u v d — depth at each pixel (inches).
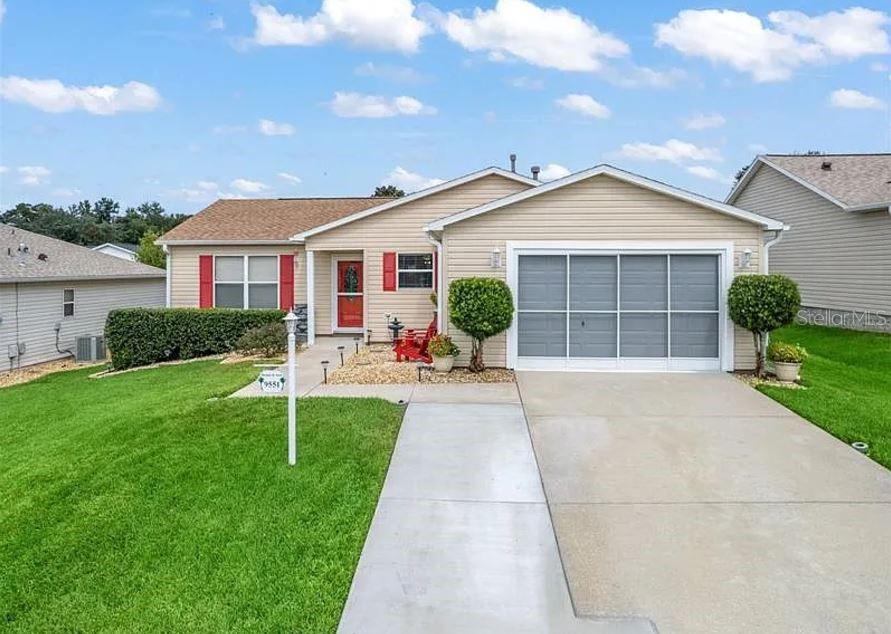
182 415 323.3
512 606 155.5
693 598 158.7
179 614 151.3
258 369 472.7
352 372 446.9
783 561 177.6
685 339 452.1
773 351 418.6
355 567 173.8
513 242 454.9
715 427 310.7
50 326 668.7
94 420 337.1
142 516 205.5
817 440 288.8
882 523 202.2
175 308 613.9
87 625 148.3
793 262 848.3
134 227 2247.8
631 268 452.4
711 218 444.5
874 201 679.7
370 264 612.4
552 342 457.7
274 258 665.6
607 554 182.5
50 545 188.1
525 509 214.5
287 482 231.5
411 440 289.0
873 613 151.6
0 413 387.5
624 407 349.4
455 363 462.6
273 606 154.4
